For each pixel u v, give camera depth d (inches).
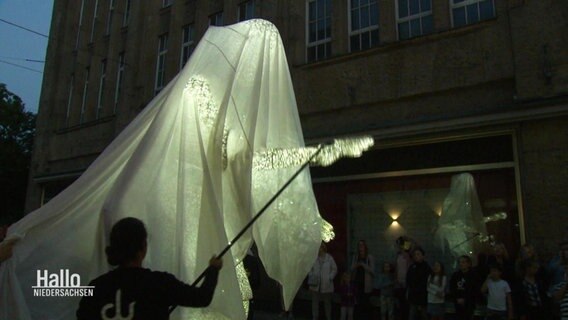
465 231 332.2
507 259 284.5
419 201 364.5
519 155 313.4
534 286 247.0
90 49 826.2
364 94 404.5
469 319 275.7
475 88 348.2
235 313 102.3
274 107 148.2
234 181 124.3
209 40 139.3
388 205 381.7
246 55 142.6
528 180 305.6
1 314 109.4
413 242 341.4
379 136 379.9
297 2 486.6
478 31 351.3
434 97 367.9
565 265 222.4
